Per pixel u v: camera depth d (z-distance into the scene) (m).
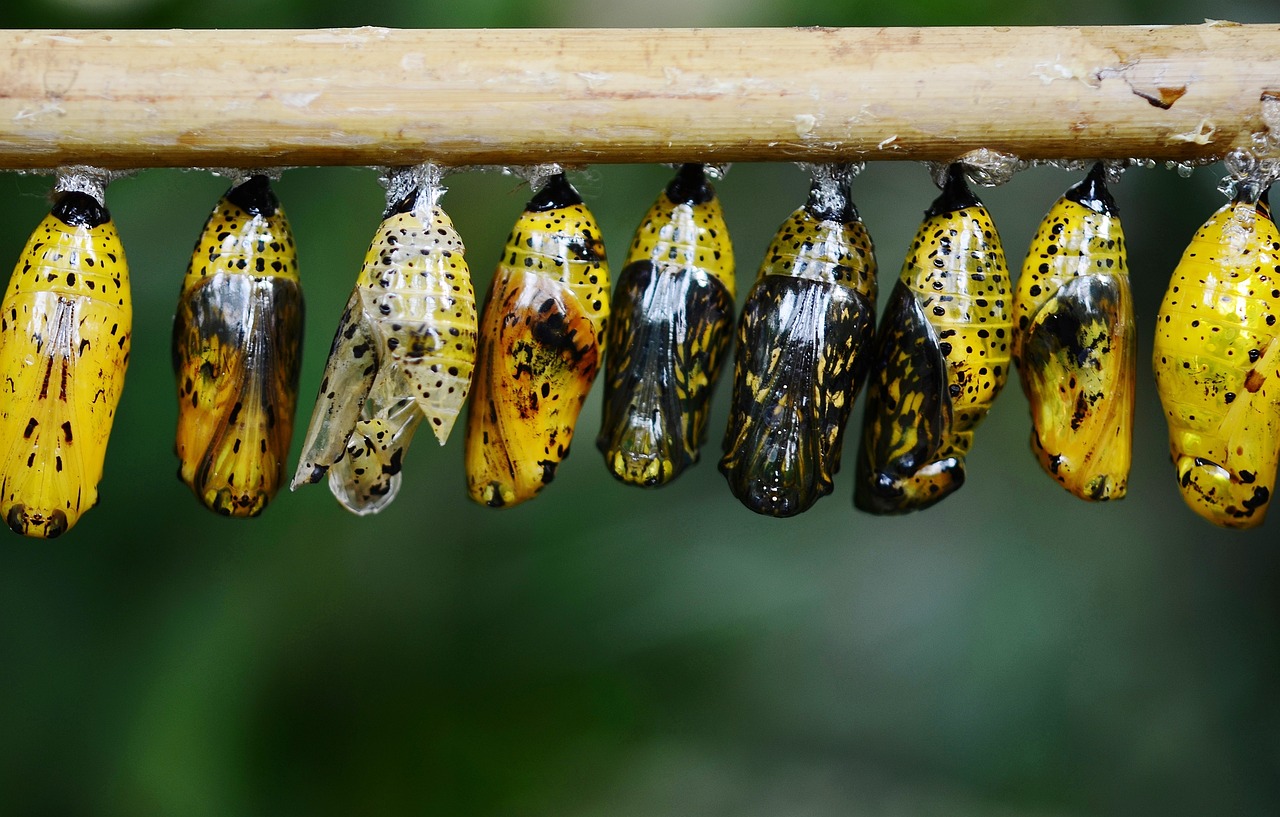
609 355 0.36
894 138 0.35
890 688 0.44
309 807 0.40
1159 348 0.36
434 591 0.41
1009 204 0.44
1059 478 0.36
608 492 0.42
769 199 0.43
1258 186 0.35
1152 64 0.35
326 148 0.35
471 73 0.35
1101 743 0.44
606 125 0.35
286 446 0.36
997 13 0.41
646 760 0.41
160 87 0.34
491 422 0.36
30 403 0.35
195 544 0.40
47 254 0.35
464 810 0.40
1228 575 0.44
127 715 0.39
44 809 0.39
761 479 0.36
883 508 0.37
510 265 0.36
